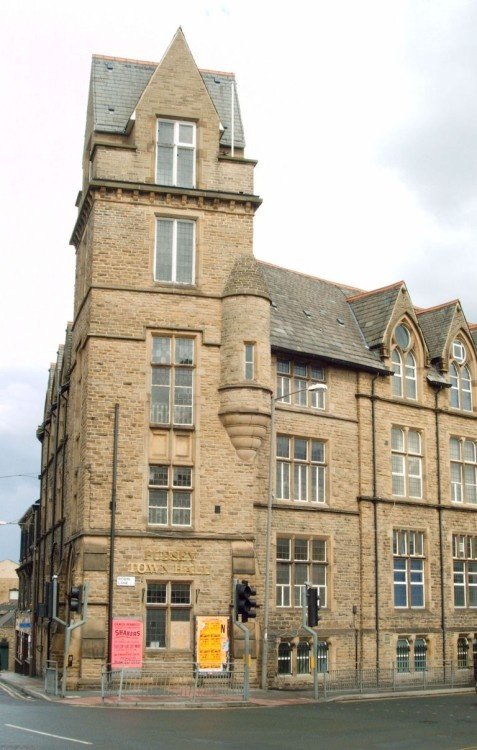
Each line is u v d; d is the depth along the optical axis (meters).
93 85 32.66
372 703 25.53
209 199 31.05
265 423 30.14
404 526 35.44
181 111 31.45
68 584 30.58
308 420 33.19
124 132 31.77
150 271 30.19
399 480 36.12
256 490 30.94
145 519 28.55
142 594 27.94
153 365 29.77
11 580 100.38
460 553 37.62
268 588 27.94
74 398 33.09
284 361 33.19
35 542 46.47
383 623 33.75
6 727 16.77
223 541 29.16
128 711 21.16
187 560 28.64
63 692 24.69
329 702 25.62
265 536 31.03
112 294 29.67
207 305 30.50
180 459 29.41
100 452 28.61
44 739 15.06
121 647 27.28
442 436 37.94
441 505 37.00
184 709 22.36
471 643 36.97
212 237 31.02
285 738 16.62
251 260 31.09
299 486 32.78
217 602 28.69
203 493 29.31
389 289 37.88
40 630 41.41
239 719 19.92
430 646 35.34
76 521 30.67
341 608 32.78
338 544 33.22
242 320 30.33
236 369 30.02
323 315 36.78
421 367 37.59
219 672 27.97
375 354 36.28
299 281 38.06
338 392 34.56
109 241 29.94
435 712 22.62
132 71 33.50
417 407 37.12
